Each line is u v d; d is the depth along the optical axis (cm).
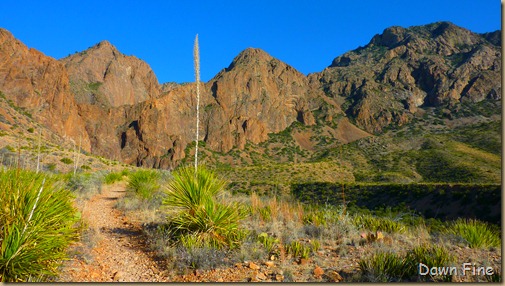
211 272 541
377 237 738
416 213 3272
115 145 12475
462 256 684
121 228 848
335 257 626
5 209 478
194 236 649
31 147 3856
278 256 616
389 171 8538
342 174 7481
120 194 1673
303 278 518
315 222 852
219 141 14325
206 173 770
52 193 561
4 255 441
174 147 12800
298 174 6788
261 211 945
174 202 715
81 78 16112
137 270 561
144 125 13000
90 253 611
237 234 676
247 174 6575
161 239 670
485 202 2894
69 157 4119
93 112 12606
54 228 514
